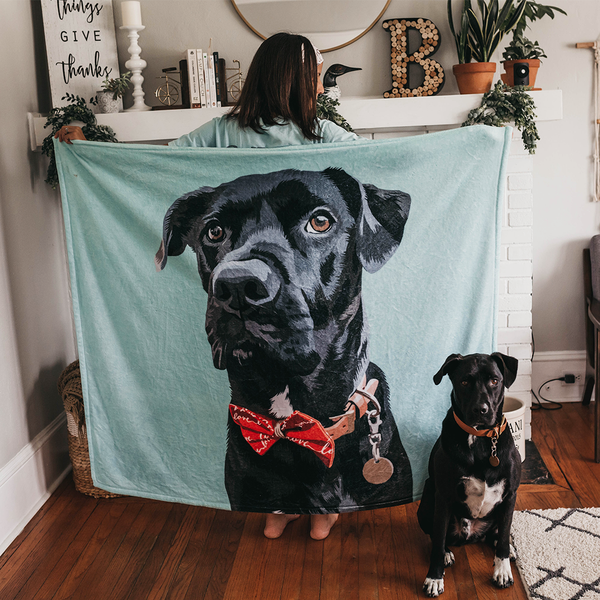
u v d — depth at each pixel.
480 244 2.08
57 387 2.65
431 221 2.06
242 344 2.09
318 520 2.16
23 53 2.58
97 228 2.11
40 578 2.01
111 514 2.39
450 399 2.13
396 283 2.07
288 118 1.93
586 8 2.90
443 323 2.10
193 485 2.20
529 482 2.46
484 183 2.05
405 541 2.14
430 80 2.85
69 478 2.70
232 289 2.06
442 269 2.08
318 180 2.02
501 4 2.87
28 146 2.58
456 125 2.72
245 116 1.96
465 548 2.09
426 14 2.88
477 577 1.93
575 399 3.26
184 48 2.96
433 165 2.03
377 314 2.08
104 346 2.16
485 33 2.66
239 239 2.05
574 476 2.50
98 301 2.14
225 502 2.18
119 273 2.12
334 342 2.07
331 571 1.99
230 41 2.95
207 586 1.94
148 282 2.11
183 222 2.06
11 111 2.44
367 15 2.88
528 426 2.81
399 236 2.06
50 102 2.82
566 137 3.03
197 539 2.20
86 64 2.77
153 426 2.19
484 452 1.81
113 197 2.09
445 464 1.85
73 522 2.34
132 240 2.10
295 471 2.12
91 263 2.13
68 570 2.04
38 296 2.62
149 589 1.94
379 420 2.11
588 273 3.10
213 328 2.10
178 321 2.11
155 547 2.16
